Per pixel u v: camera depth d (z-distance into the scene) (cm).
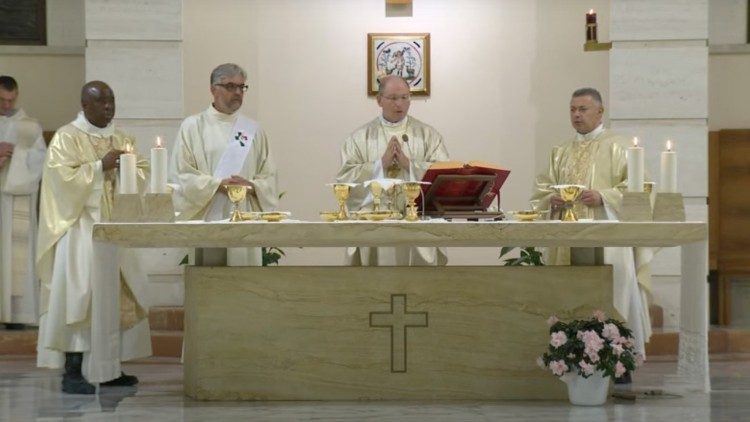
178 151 789
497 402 647
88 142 740
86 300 711
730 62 1085
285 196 1062
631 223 596
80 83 1087
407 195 624
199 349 655
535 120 1061
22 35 1088
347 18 1062
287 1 1059
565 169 809
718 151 1078
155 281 979
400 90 809
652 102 977
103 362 636
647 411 623
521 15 1062
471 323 652
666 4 975
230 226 593
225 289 652
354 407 629
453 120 1062
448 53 1062
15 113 987
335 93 1063
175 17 973
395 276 650
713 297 1081
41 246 722
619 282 760
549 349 640
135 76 973
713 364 870
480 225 593
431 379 653
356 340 651
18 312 973
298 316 650
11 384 762
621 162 791
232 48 1058
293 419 593
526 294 652
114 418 609
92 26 971
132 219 607
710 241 1075
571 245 628
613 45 980
